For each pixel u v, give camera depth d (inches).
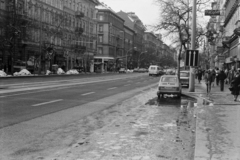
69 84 1219.2
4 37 1798.7
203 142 271.9
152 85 1349.7
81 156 240.5
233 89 677.3
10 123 375.9
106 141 292.0
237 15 1681.8
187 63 893.2
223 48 2149.4
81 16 3073.3
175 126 377.4
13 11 1878.7
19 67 2078.0
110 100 692.1
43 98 669.3
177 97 805.9
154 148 266.7
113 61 4298.7
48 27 2367.1
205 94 860.0
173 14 1272.1
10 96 682.2
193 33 876.6
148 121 414.3
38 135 315.0
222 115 449.4
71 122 395.9
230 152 238.1
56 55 2652.6
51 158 235.0
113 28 4498.0
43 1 2418.8
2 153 247.4
